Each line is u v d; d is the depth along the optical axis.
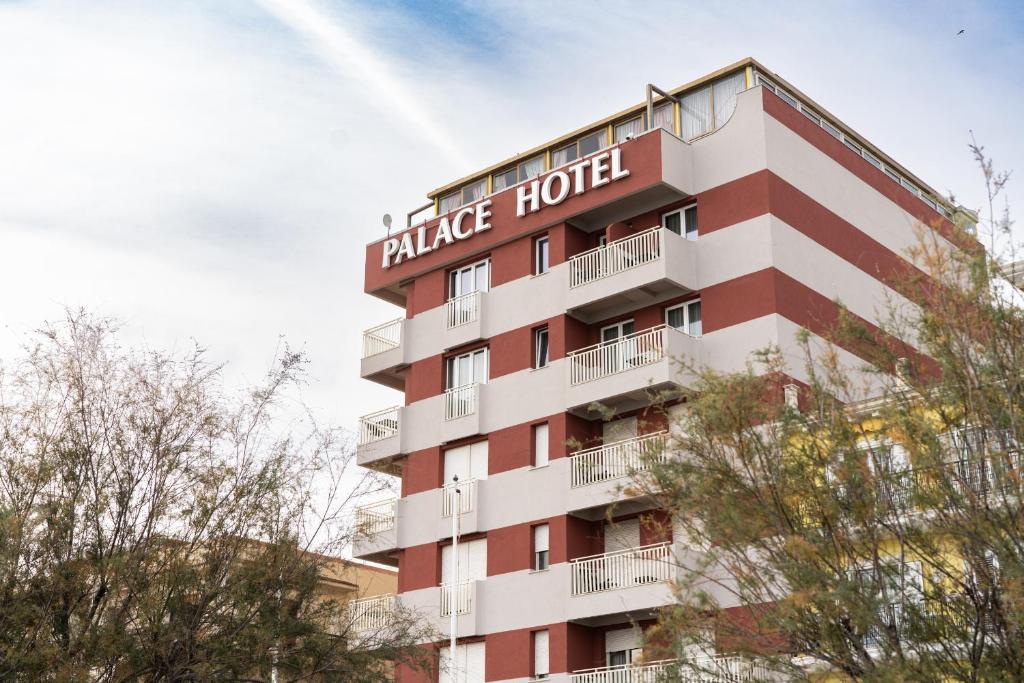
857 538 17.88
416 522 39.31
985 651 16.95
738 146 36.53
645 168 36.91
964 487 17.28
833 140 38.72
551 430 36.75
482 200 41.22
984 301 18.17
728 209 36.06
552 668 34.19
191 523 24.39
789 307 34.56
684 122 40.28
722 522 17.98
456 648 36.84
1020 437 17.11
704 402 19.00
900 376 18.89
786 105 37.34
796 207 36.19
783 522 17.92
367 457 41.19
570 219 38.84
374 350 43.22
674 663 18.89
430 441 39.94
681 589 18.66
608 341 36.84
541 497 36.22
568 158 42.88
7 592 22.95
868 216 38.97
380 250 44.12
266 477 25.05
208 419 25.36
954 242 19.11
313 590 25.19
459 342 40.22
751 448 18.53
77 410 24.89
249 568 24.25
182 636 23.39
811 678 17.59
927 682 16.52
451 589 36.62
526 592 35.53
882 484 17.98
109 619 23.47
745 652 17.88
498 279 40.19
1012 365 17.64
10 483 24.06
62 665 22.53
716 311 35.22
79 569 23.50
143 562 23.92
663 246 35.44
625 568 33.50
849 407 19.17
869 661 17.02
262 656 23.80
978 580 16.95
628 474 20.34
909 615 17.30
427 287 42.28
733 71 39.41
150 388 25.41
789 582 17.39
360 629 30.88
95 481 24.42
